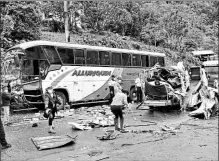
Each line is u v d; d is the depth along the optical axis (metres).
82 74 16.55
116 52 18.92
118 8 33.25
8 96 11.93
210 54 40.12
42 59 14.59
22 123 11.76
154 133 9.68
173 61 35.38
